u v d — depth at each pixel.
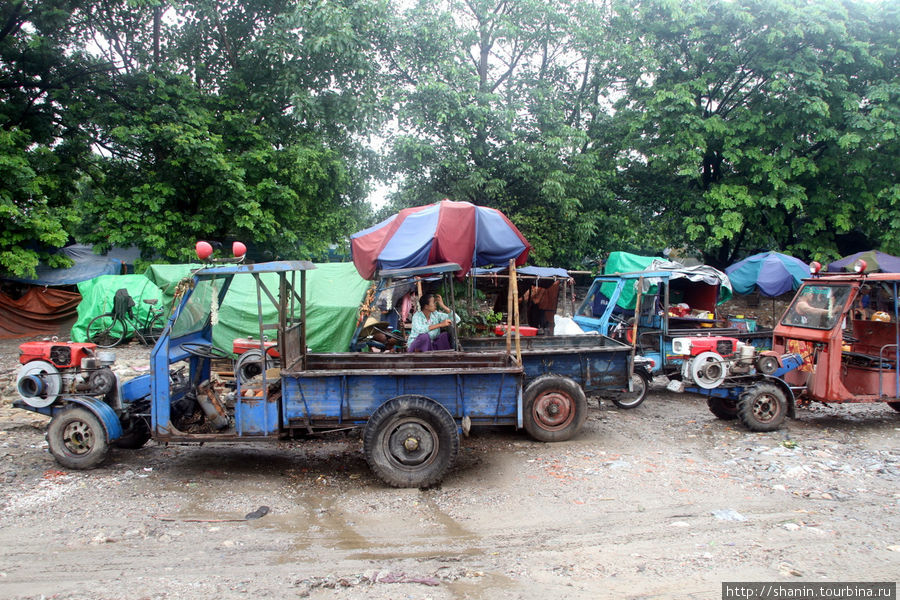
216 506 5.05
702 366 7.64
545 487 5.53
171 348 5.86
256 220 15.07
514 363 6.93
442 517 4.86
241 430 5.69
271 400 5.71
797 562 3.99
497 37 17.64
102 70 16.00
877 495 5.30
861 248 19.45
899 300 7.84
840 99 16.44
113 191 16.12
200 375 6.67
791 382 8.23
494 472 5.98
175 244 15.19
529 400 6.98
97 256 17.39
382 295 11.35
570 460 6.37
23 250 13.95
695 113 17.28
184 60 17.09
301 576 3.85
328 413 5.73
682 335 9.90
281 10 16.77
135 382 6.21
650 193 19.45
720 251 19.86
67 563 4.00
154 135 14.11
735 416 8.30
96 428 5.78
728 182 17.44
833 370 7.68
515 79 19.08
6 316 15.11
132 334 13.61
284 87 15.46
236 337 10.77
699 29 16.69
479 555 4.17
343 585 3.72
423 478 5.47
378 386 5.79
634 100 19.20
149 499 5.17
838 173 17.34
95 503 5.05
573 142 16.95
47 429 5.80
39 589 3.65
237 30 17.16
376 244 8.57
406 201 17.12
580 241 17.58
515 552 4.21
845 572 3.83
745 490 5.43
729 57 16.77
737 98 18.14
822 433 7.63
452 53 16.62
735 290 14.89
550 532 4.56
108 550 4.20
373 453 5.47
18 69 15.17
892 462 6.28
